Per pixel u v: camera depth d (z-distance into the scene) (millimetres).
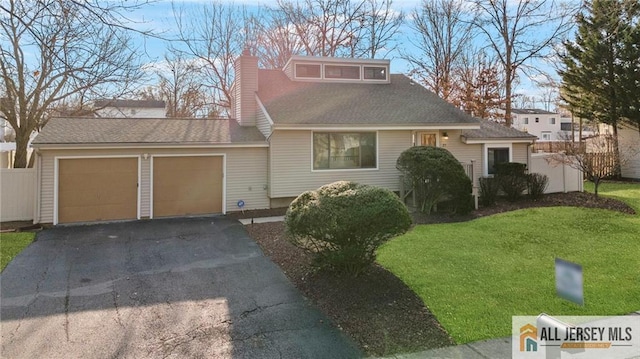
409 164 11070
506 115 22562
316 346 3873
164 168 11367
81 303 5086
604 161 18938
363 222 5012
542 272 5809
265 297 5223
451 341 3896
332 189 5516
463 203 10555
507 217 9906
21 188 10828
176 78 25141
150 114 28703
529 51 21125
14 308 4926
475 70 25797
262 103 13086
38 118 14117
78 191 10586
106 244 8266
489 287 5234
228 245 8125
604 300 4770
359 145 12844
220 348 3857
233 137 12227
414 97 15289
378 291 5117
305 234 5273
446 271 5867
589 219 9391
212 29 24156
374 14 25609
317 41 25516
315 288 5391
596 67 17844
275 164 12039
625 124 18562
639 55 16484
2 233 9273
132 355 3752
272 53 25281
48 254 7484
